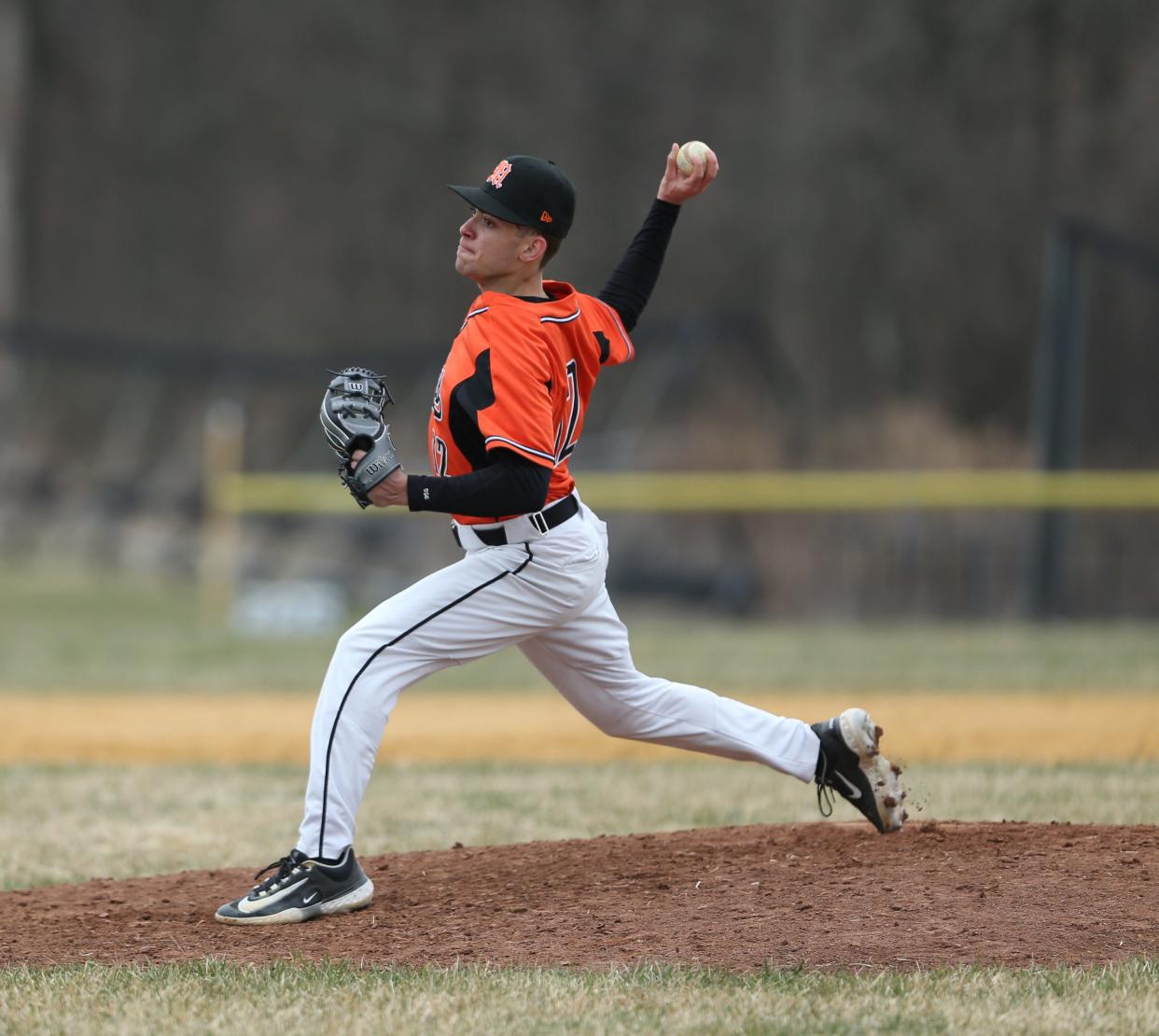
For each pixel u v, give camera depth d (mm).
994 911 15086
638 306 16953
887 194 107000
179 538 104938
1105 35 103375
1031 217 104438
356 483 14562
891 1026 12062
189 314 130375
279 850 21266
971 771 26062
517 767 28703
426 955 14539
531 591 15539
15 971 14281
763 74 122875
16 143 123250
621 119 126812
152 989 13461
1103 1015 12203
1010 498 76438
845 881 16219
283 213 130625
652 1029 12141
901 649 50312
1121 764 26938
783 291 109625
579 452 103000
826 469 96500
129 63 131375
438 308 129375
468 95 129375
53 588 88062
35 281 130250
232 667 48156
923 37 106188
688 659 47625
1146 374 97500
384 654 15547
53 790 26516
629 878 16828
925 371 105750
